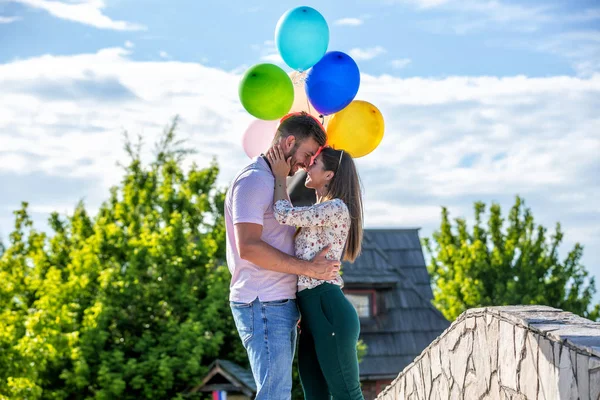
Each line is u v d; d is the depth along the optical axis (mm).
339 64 4957
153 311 17078
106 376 15000
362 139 5125
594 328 4410
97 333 15773
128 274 17297
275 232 4551
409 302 23109
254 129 5285
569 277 27328
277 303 4488
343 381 4555
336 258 4582
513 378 4809
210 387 13086
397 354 22047
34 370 13453
